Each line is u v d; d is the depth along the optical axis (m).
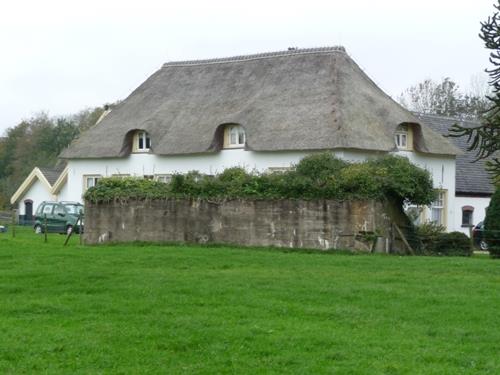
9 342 12.56
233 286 17.83
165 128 47.00
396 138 43.25
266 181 30.09
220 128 44.03
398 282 18.98
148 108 49.50
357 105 42.19
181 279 18.91
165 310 15.07
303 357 11.72
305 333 13.17
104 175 49.66
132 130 47.97
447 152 44.91
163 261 22.77
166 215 31.53
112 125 50.06
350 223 28.56
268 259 23.66
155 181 33.00
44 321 14.25
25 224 62.38
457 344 12.66
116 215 32.47
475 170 49.91
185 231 31.19
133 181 32.91
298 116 41.88
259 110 43.44
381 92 45.75
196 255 24.36
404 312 15.05
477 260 24.17
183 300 16.08
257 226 29.88
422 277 19.89
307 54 46.28
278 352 12.00
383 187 28.88
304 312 14.93
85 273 19.83
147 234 31.91
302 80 44.53
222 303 15.80
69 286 17.92
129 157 48.44
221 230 30.53
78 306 15.52
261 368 11.14
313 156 30.62
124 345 12.43
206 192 30.97
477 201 48.94
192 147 44.59
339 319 14.41
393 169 29.47
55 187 59.16
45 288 17.73
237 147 43.50
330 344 12.49
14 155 85.88
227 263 22.56
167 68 52.28
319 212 28.94
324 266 22.11
